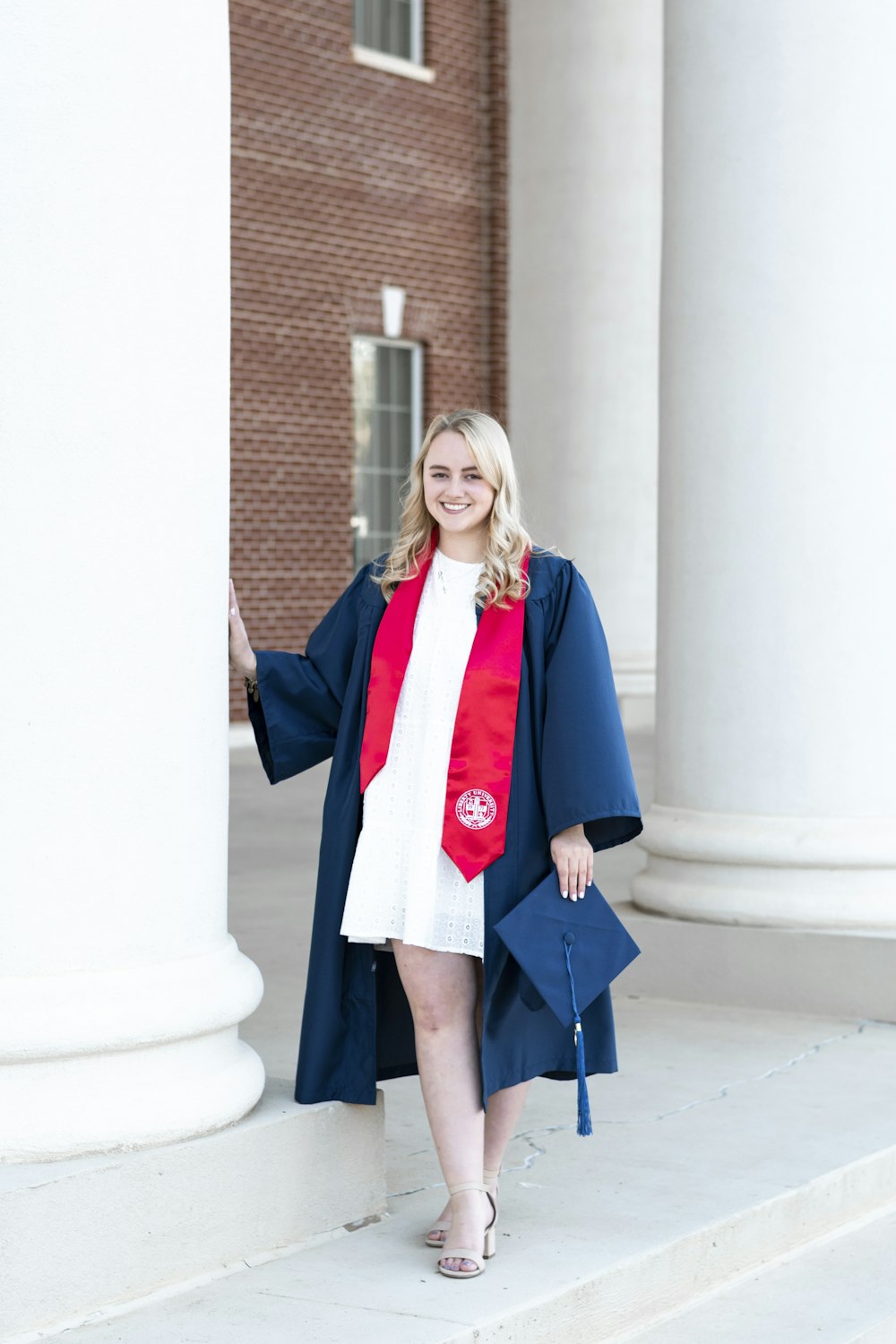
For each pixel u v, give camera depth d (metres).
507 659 3.33
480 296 16.80
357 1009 3.48
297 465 14.99
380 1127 3.59
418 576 3.44
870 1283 3.62
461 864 3.27
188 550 3.25
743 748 5.79
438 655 3.35
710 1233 3.55
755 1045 5.20
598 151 15.15
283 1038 4.96
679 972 5.82
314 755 3.62
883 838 5.67
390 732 3.35
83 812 3.11
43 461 3.03
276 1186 3.35
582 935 3.32
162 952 3.22
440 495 3.36
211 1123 3.23
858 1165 4.03
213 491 3.33
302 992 5.63
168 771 3.23
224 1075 3.31
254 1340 2.89
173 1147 3.15
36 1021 3.03
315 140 15.05
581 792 3.27
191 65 3.22
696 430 5.84
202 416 3.28
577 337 15.23
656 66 15.32
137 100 3.12
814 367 5.66
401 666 3.37
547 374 15.37
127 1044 3.11
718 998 5.75
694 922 5.84
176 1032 3.18
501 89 16.67
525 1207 3.67
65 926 3.10
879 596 5.72
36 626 3.04
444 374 16.45
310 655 3.58
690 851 5.84
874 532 5.70
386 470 16.16
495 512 3.36
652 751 13.38
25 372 3.01
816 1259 3.77
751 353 5.70
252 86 14.45
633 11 15.11
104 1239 3.02
